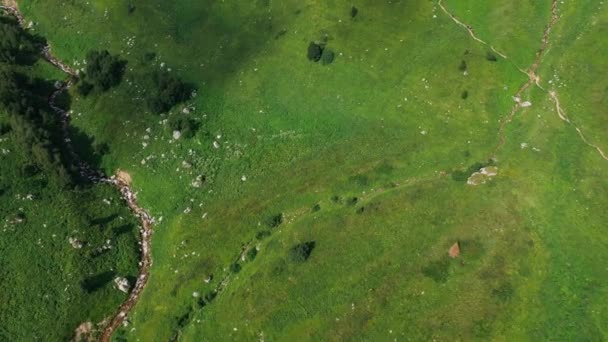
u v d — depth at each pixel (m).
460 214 58.75
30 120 71.12
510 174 60.53
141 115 74.38
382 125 67.88
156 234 66.00
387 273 56.38
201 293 59.69
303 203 63.88
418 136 66.06
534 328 50.72
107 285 61.62
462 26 73.81
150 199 68.62
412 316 53.22
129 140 72.94
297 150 68.38
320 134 69.00
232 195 66.38
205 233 64.06
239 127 71.69
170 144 71.50
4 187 67.56
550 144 62.03
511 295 52.75
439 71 70.19
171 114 73.81
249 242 62.50
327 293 56.31
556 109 64.69
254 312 56.75
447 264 55.66
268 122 71.38
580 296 51.78
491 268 54.59
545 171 59.97
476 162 62.56
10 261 62.59
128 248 64.56
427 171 63.19
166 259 63.34
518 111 65.56
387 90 70.38
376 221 60.28
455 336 51.31
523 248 55.34
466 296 53.34
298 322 55.16
